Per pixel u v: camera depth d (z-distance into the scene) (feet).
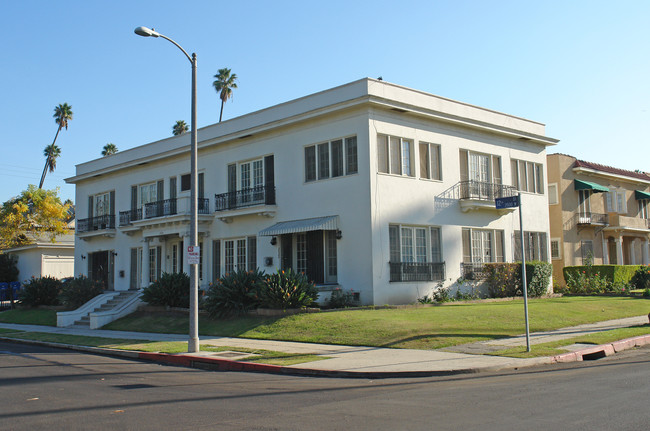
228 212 83.46
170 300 76.33
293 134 78.23
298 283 63.57
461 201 80.74
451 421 23.04
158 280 77.92
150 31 47.62
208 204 89.20
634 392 27.63
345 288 70.64
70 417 26.37
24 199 146.51
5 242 142.92
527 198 92.17
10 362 48.01
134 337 62.59
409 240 73.92
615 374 33.19
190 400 29.81
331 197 73.00
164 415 26.27
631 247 126.52
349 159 72.13
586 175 114.73
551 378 32.53
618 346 44.45
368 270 68.64
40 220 144.97
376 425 22.93
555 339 47.19
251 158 83.61
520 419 22.95
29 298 99.81
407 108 72.95
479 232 84.17
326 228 70.33
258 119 82.12
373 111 70.85
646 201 131.54
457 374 35.45
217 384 35.17
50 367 44.57
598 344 44.09
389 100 70.95
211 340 55.88
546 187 96.07
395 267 70.85
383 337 49.96
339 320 57.41
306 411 26.20
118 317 78.54
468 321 56.75
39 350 57.93
